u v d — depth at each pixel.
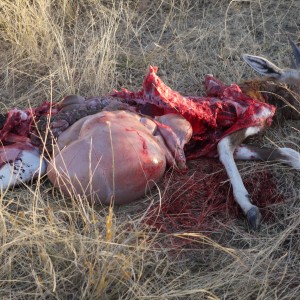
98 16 3.10
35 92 2.66
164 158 2.14
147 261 1.95
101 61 2.71
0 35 2.94
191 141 2.36
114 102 2.31
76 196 2.06
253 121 2.38
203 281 1.93
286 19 3.21
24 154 2.18
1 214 1.93
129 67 2.85
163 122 2.26
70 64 2.81
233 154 2.37
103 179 2.04
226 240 2.10
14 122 2.27
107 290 1.87
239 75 2.80
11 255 1.89
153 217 2.11
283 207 2.21
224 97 2.45
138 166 2.06
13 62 2.81
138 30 3.00
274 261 2.00
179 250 2.03
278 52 2.97
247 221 2.15
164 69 2.87
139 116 2.21
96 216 2.06
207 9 3.23
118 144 2.05
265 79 2.65
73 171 2.04
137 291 1.86
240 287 1.92
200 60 2.91
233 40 3.04
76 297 1.86
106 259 1.86
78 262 1.88
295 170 2.34
